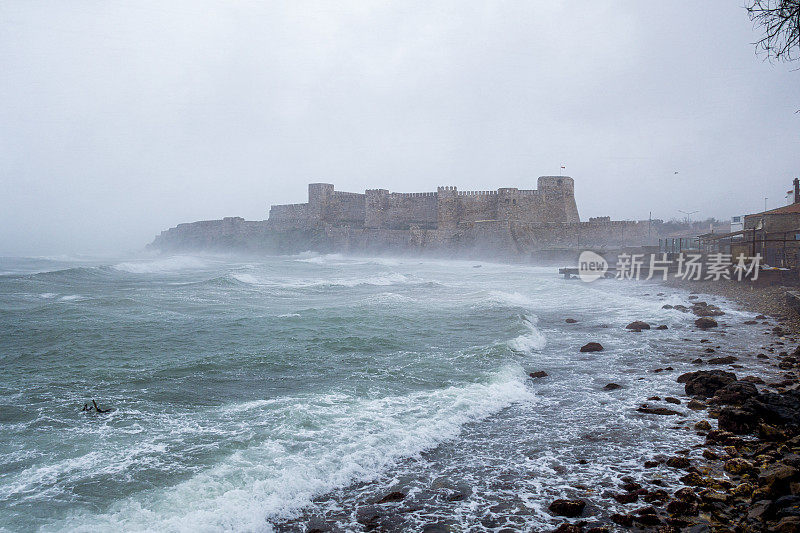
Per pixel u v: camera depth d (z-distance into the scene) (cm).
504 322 2191
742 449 862
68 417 1028
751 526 596
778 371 1379
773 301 2816
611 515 671
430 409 1108
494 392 1238
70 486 741
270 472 789
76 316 2273
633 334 2034
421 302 2908
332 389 1241
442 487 773
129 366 1446
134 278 4659
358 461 848
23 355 1577
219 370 1412
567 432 994
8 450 866
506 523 667
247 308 2634
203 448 878
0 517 652
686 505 662
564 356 1680
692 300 3177
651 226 8731
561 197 9506
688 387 1238
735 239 4916
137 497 709
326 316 2336
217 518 663
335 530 658
